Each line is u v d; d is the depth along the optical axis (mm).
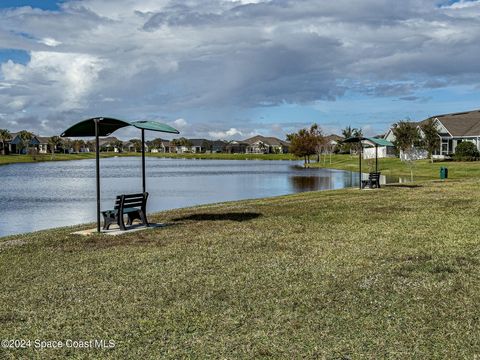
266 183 42000
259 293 7488
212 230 13352
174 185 40469
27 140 140625
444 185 27469
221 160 128875
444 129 61375
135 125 13164
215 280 8219
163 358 5387
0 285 8344
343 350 5465
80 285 8203
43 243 12117
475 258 9258
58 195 32625
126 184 41938
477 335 5762
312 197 23547
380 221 14141
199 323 6355
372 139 26688
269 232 12781
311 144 88875
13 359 5496
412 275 8219
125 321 6500
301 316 6516
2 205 26984
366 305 6848
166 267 9188
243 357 5363
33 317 6762
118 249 11062
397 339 5711
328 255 9844
